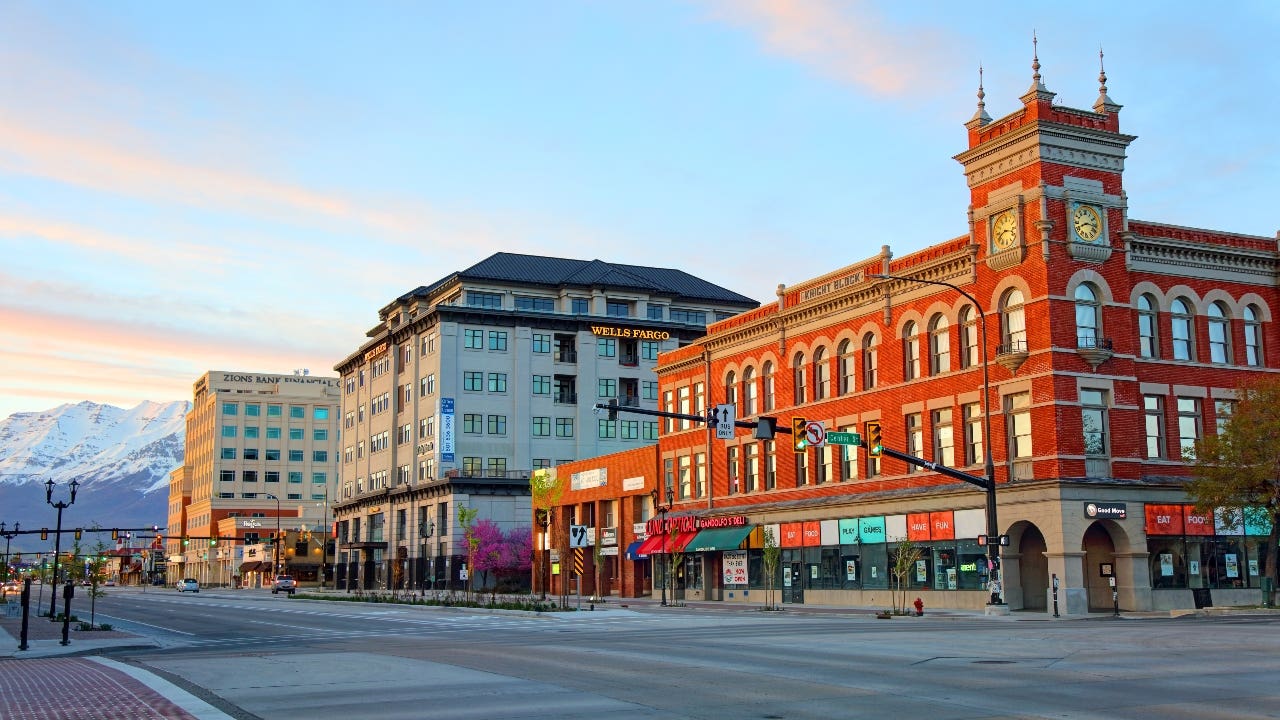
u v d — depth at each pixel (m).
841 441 44.25
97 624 49.66
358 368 137.12
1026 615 44.06
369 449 130.25
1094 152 48.72
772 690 17.38
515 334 112.56
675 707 15.69
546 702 16.47
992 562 44.78
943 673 19.30
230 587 171.12
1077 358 46.94
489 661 23.70
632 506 79.75
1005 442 48.44
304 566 158.38
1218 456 45.22
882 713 14.67
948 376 51.91
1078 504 45.41
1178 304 50.66
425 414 114.50
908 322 55.28
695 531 69.94
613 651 25.98
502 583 102.19
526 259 120.25
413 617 52.03
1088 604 48.16
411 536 115.62
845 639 28.75
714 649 25.98
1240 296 52.03
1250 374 51.50
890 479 55.22
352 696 17.77
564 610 53.75
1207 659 20.98
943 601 51.12
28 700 18.00
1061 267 47.22
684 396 75.44
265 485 186.00
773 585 63.22
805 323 62.94
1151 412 48.94
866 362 58.22
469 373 110.62
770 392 66.12
